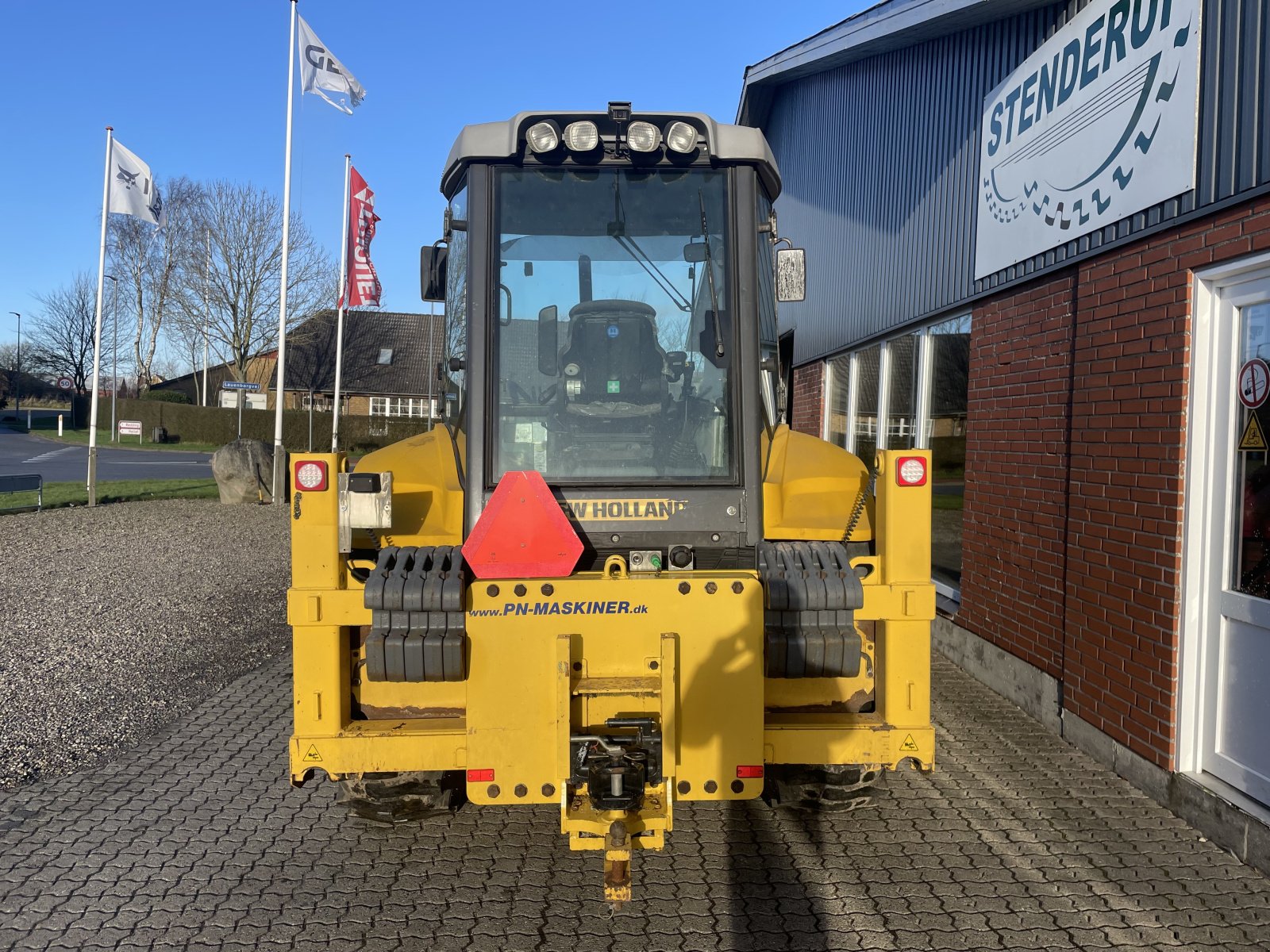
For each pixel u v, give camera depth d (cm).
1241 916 351
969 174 705
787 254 445
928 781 487
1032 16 621
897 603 363
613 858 310
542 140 385
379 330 5559
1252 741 400
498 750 343
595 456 389
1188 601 432
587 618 343
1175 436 439
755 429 389
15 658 703
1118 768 489
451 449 420
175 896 367
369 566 372
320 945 333
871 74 959
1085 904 360
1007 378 634
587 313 393
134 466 3069
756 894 371
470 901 366
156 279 5394
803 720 369
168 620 852
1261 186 382
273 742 552
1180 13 438
